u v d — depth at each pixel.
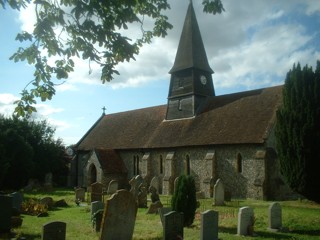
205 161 28.72
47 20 6.69
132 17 6.87
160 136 33.91
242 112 29.31
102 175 34.22
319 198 19.31
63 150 46.38
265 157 24.94
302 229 14.69
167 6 7.91
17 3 6.22
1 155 29.83
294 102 19.33
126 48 7.07
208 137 29.14
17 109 7.60
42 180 42.81
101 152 36.03
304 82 19.12
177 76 34.88
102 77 7.41
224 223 15.55
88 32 6.82
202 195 26.88
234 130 27.86
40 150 42.72
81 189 24.95
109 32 6.91
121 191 11.20
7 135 35.00
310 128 18.75
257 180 25.05
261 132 25.72
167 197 28.12
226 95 32.97
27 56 7.00
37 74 7.35
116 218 11.02
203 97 34.19
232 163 27.16
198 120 32.12
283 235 13.62
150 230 13.59
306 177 18.78
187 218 14.90
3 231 12.43
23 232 12.91
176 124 33.94
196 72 33.84
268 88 30.28
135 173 35.28
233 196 26.83
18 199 18.30
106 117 45.91
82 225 14.77
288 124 19.36
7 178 35.69
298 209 18.55
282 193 24.30
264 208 19.27
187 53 34.19
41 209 18.59
